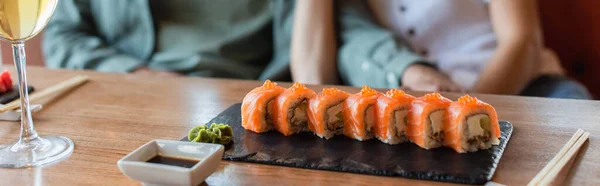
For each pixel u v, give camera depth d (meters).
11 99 0.97
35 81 1.12
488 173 0.68
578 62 1.72
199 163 0.66
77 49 1.59
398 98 0.76
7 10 0.72
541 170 0.68
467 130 0.73
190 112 0.91
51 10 0.76
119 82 1.09
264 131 0.82
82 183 0.70
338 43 1.47
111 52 1.60
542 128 0.82
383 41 1.35
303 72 1.40
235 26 1.65
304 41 1.42
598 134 0.79
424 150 0.74
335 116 0.79
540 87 1.42
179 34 1.63
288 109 0.80
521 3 1.36
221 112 0.91
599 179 0.67
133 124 0.87
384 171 0.70
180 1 1.64
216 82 1.08
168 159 0.70
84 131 0.85
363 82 1.34
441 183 0.68
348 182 0.69
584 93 1.38
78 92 1.03
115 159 0.76
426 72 1.23
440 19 1.44
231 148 0.77
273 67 1.62
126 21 1.66
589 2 1.65
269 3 1.65
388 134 0.76
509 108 0.90
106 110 0.93
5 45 1.77
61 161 0.75
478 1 1.43
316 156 0.74
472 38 1.44
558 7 1.70
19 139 0.82
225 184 0.69
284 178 0.70
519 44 1.32
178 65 1.61
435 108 0.74
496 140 0.75
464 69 1.43
